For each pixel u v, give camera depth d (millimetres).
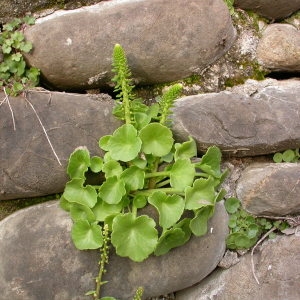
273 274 615
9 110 560
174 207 562
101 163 577
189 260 602
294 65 652
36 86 592
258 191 614
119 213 561
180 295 664
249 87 647
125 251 561
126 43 588
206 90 639
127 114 575
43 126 565
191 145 588
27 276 558
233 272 632
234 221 630
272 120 608
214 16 609
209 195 575
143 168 571
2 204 595
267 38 650
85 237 562
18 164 560
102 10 591
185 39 601
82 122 578
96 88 622
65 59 583
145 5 594
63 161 570
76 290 569
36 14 599
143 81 622
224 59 647
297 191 609
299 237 623
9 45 578
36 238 565
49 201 594
